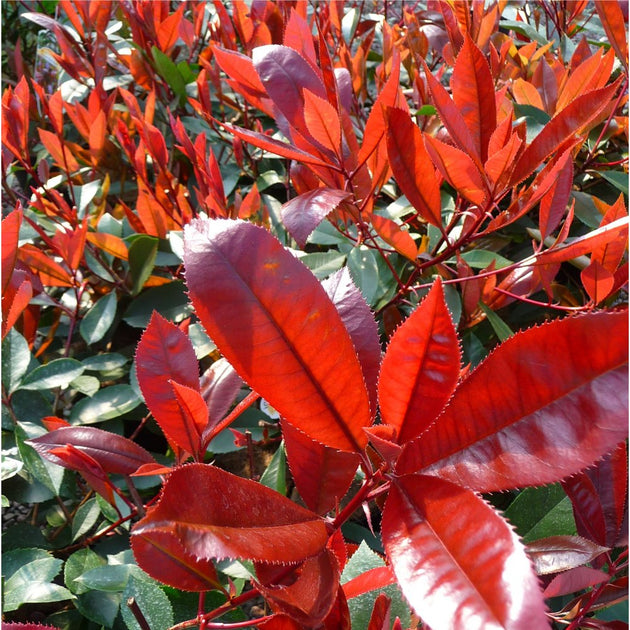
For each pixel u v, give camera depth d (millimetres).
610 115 1483
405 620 795
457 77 957
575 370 490
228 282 526
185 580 735
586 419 485
